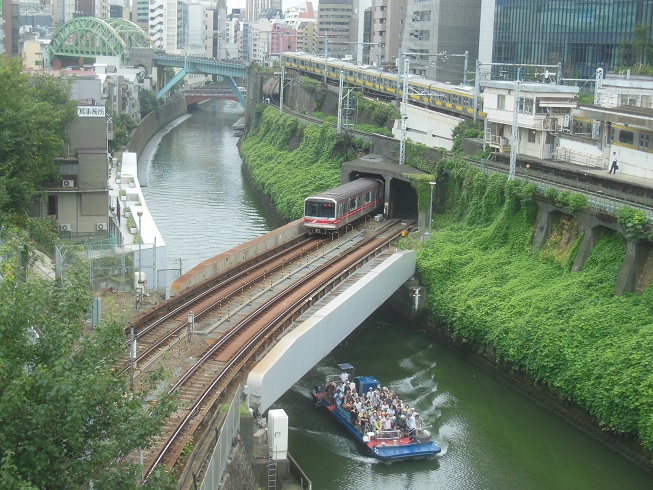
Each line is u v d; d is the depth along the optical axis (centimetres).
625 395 4912
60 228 7200
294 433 5050
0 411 2248
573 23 12900
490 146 8844
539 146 8369
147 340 4988
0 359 2338
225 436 3666
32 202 7062
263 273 6556
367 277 6353
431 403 5653
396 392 5769
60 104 8144
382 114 12138
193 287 5997
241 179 13838
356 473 4688
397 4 19900
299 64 16812
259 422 4306
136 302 5600
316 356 5262
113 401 2495
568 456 5025
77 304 2638
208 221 10619
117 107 15262
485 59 15388
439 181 8506
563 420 5466
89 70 17988
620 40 12206
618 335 5412
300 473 4241
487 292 6544
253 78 17975
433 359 6444
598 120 7431
